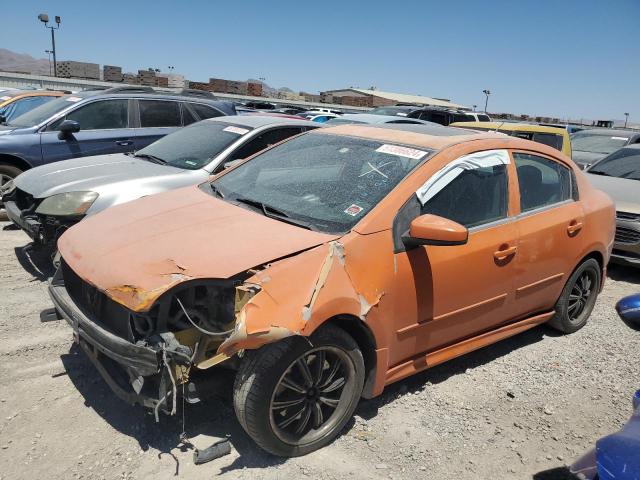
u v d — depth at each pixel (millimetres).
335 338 2887
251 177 4020
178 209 3588
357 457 3004
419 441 3182
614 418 3559
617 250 6801
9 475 2707
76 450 2914
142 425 3143
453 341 3658
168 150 6379
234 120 6715
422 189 3312
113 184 5301
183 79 39938
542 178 4168
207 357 2814
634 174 8031
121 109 8289
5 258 5844
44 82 32344
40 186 5348
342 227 3102
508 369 4102
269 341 2584
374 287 2979
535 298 4152
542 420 3482
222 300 2875
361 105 53875
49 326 4305
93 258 3066
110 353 2781
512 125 10914
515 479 2941
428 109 17156
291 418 2896
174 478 2744
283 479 2783
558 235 4117
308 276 2771
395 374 3307
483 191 3654
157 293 2623
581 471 2000
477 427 3355
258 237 3035
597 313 5391
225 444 2934
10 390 3412
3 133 7469
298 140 4375
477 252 3496
